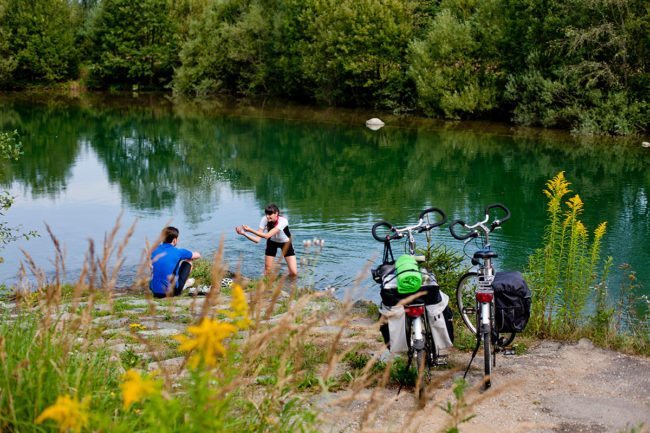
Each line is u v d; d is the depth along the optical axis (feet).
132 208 58.34
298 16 158.61
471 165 81.61
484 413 16.57
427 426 15.35
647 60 108.68
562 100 113.19
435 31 131.13
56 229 50.70
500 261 40.63
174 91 182.91
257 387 13.12
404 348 17.44
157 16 194.39
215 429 8.29
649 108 106.83
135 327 21.80
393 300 17.16
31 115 137.18
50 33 188.24
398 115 138.82
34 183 70.38
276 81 175.11
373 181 71.87
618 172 75.77
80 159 86.63
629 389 18.24
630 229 49.60
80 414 7.61
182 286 30.35
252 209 57.52
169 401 8.30
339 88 156.25
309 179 73.51
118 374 12.48
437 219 52.65
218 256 9.13
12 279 37.81
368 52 147.33
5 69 181.47
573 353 21.16
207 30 180.45
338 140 104.88
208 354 7.88
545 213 55.01
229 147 98.32
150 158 88.12
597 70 109.40
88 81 195.00
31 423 9.68
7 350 11.05
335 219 52.65
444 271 26.66
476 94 125.18
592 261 25.00
